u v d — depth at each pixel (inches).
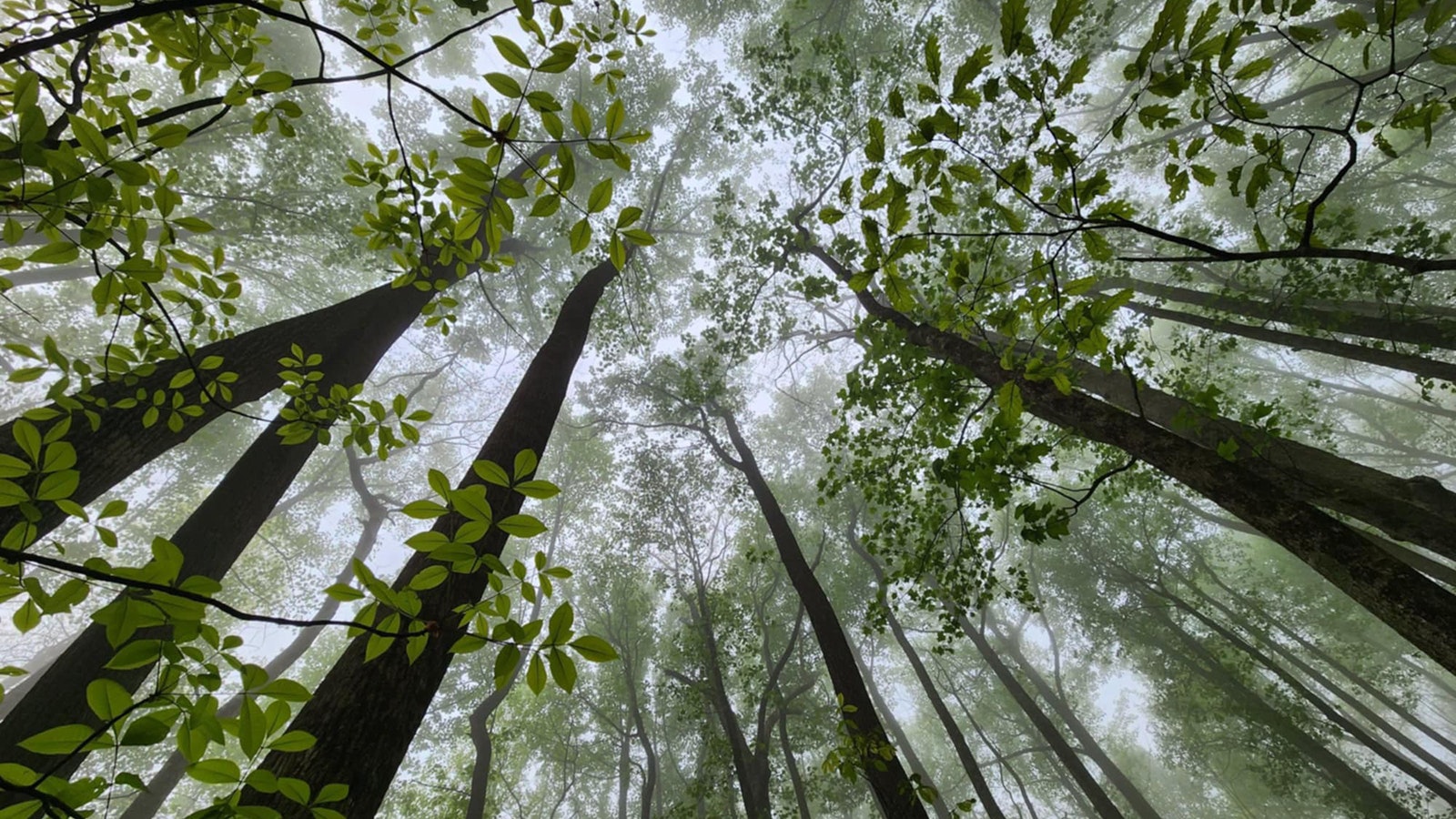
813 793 517.0
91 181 61.1
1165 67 78.9
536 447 189.9
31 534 53.3
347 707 116.8
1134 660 739.4
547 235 621.9
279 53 552.4
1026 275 98.7
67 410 106.0
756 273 436.8
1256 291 350.0
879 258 88.9
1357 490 170.9
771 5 639.8
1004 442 154.6
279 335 189.2
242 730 45.6
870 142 85.4
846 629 705.0
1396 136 569.0
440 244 121.9
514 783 649.0
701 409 534.0
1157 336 623.8
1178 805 933.8
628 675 504.1
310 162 483.5
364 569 50.2
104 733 41.3
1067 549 728.3
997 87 79.0
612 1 138.9
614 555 560.1
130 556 537.6
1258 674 682.2
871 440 256.5
